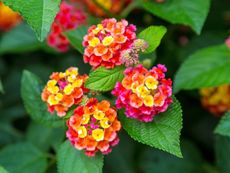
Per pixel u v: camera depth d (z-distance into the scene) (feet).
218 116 1.65
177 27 1.79
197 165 1.68
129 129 1.21
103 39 1.22
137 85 1.16
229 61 1.53
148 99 1.15
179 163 1.67
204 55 1.54
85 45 1.26
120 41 1.21
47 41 1.63
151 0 1.52
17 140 1.76
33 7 1.15
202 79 1.51
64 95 1.24
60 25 1.55
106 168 1.71
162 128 1.19
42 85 1.41
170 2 1.51
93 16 1.66
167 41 1.78
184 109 1.75
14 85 1.87
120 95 1.16
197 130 1.75
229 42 1.55
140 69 1.18
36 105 1.40
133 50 1.19
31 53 1.93
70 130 1.21
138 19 1.81
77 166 1.29
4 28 1.91
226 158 1.55
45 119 1.39
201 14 1.48
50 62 1.91
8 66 1.93
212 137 1.74
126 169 1.71
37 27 1.14
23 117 1.85
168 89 1.16
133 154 1.72
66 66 1.83
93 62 1.22
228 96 1.59
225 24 1.80
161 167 1.68
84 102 1.22
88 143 1.19
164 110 1.17
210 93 1.61
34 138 1.61
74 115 1.20
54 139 1.59
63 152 1.31
